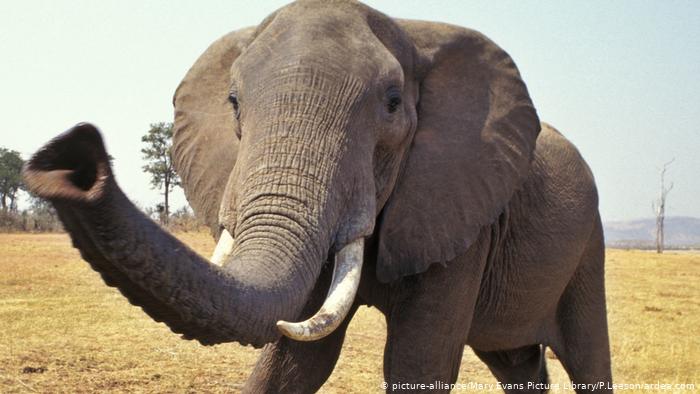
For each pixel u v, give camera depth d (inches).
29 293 594.9
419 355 206.5
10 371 326.6
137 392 308.2
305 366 212.1
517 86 212.7
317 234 153.0
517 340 264.4
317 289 201.5
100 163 94.5
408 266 198.4
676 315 676.7
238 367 362.6
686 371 431.2
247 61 175.2
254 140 162.9
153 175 2225.6
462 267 211.3
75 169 94.9
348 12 182.4
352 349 426.0
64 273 757.9
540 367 301.1
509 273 244.4
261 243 146.6
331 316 150.2
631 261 1633.9
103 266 107.5
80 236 101.4
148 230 108.0
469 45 208.7
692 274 1261.1
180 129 216.5
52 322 454.6
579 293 279.4
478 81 208.5
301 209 153.6
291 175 156.9
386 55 178.9
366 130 171.5
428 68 201.9
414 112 195.5
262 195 154.4
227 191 165.2
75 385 311.9
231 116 207.8
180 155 215.0
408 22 206.1
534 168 250.4
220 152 205.9
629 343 502.9
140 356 372.2
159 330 442.9
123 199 100.9
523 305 253.0
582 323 280.1
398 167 190.2
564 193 257.0
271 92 166.6
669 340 527.5
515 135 210.5
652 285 1001.5
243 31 217.6
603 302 286.2
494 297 244.1
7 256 963.3
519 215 243.4
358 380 354.0
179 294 116.2
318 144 161.6
